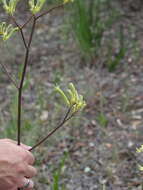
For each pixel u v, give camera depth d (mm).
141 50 4043
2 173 1274
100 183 2521
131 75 3684
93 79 3641
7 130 2828
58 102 3357
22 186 1320
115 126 3047
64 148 2871
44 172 2629
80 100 1334
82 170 2654
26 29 4602
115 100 3346
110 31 4379
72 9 4383
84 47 3887
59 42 4336
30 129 2834
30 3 1295
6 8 1314
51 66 3941
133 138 2891
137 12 4738
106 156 2750
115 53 4035
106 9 4754
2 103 3465
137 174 2549
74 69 3840
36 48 4266
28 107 3332
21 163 1302
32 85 3635
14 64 4012
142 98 3330
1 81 3766
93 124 3082
